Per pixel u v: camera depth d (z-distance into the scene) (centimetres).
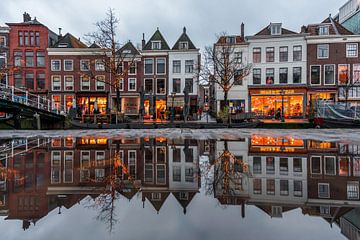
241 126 1973
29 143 861
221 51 2922
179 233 205
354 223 226
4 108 1889
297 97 3038
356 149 698
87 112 3167
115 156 593
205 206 269
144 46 3544
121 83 3366
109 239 195
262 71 3138
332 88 2962
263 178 389
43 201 285
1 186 343
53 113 2169
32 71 3409
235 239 194
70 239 195
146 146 773
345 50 2978
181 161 533
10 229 212
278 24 3119
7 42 3394
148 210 259
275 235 201
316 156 588
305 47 3042
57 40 3784
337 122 1936
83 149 707
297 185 348
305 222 225
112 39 2417
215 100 3425
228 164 500
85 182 369
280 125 1994
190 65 3338
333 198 292
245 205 271
